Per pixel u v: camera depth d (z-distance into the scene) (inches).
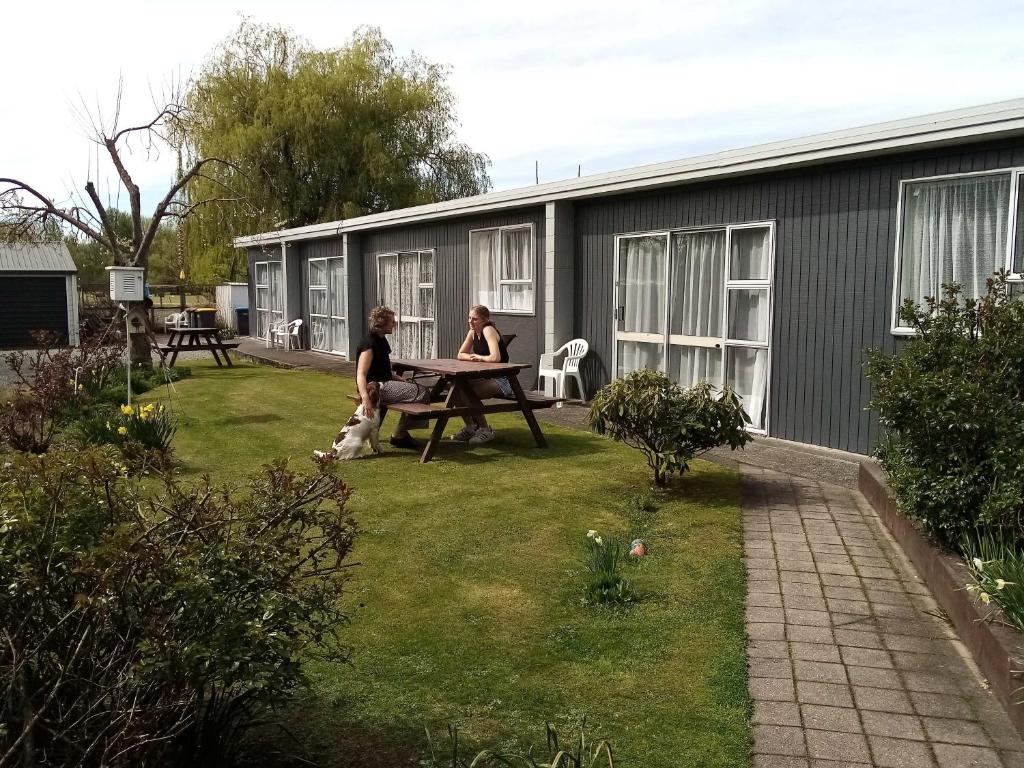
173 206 757.3
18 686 86.9
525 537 203.0
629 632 150.0
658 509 226.2
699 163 325.1
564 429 346.0
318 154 959.0
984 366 185.8
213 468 279.6
